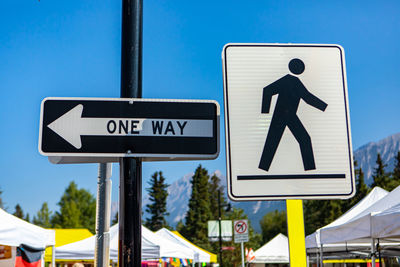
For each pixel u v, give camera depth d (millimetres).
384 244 9953
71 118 2402
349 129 2439
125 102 2449
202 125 2469
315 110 2451
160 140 2434
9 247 7133
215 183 96000
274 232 91375
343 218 11648
